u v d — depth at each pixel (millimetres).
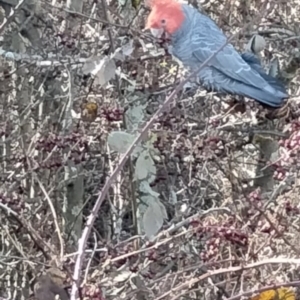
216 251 3070
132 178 3783
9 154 5090
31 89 5535
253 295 3010
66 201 5668
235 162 4699
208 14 5457
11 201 3645
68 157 3854
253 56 3971
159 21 3836
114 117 3635
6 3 5355
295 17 5098
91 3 5242
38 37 5301
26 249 4535
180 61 3930
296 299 3396
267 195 4512
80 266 2250
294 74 4785
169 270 4027
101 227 6117
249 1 5176
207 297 3982
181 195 5289
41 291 2496
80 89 4844
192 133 3994
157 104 4102
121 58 3586
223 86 3816
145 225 3232
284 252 3471
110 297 3324
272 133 4117
